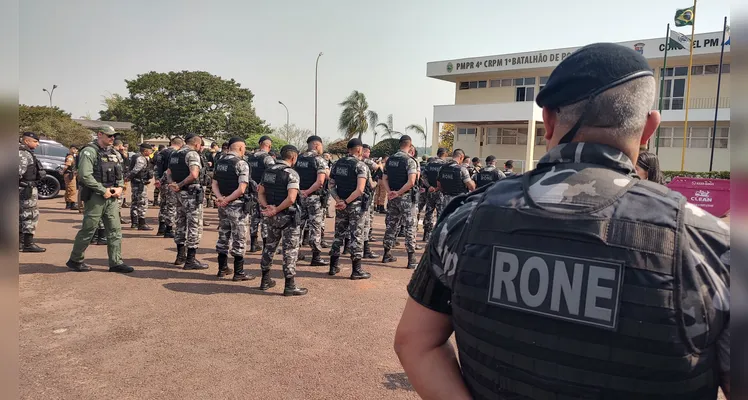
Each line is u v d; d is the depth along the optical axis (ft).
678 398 2.90
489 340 3.35
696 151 81.92
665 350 2.81
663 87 82.33
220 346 12.97
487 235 3.46
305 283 19.45
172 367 11.68
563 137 3.61
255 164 24.35
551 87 3.61
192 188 20.71
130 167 30.89
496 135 102.94
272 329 14.32
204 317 15.12
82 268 20.02
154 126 158.40
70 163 38.17
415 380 3.99
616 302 2.90
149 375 11.24
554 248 3.13
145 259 22.50
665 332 2.80
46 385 10.63
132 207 30.96
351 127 135.44
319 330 14.37
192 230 20.81
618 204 3.14
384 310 16.38
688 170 82.69
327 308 16.38
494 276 3.34
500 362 3.30
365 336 14.02
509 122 100.32
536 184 3.47
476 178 32.65
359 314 15.89
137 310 15.60
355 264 20.31
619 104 3.38
